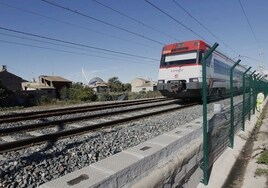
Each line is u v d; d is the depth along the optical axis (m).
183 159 4.64
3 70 53.38
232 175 6.50
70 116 12.23
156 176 3.79
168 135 5.12
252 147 9.05
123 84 95.81
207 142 5.98
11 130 7.79
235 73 23.48
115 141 6.12
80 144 5.78
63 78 63.16
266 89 33.75
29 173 3.90
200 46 15.02
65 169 4.17
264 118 15.85
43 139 6.37
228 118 8.22
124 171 3.26
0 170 3.97
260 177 6.29
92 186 2.77
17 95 33.31
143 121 9.66
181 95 15.51
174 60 15.69
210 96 16.89
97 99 34.59
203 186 5.55
